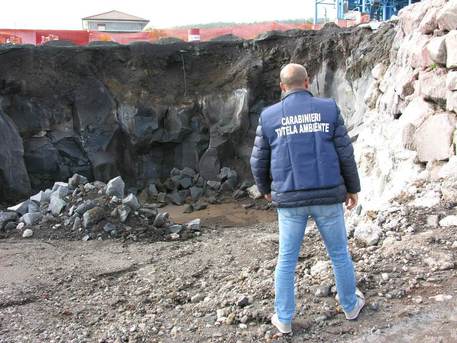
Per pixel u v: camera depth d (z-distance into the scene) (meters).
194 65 17.39
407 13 9.73
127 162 16.61
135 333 4.48
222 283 5.82
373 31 14.73
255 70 16.84
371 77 13.37
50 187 15.32
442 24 7.39
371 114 10.47
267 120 3.71
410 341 3.61
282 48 16.98
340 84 15.34
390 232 5.45
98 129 16.00
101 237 9.00
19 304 5.93
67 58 16.02
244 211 14.29
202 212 14.34
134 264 7.46
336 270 3.82
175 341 4.16
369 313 4.00
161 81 17.05
